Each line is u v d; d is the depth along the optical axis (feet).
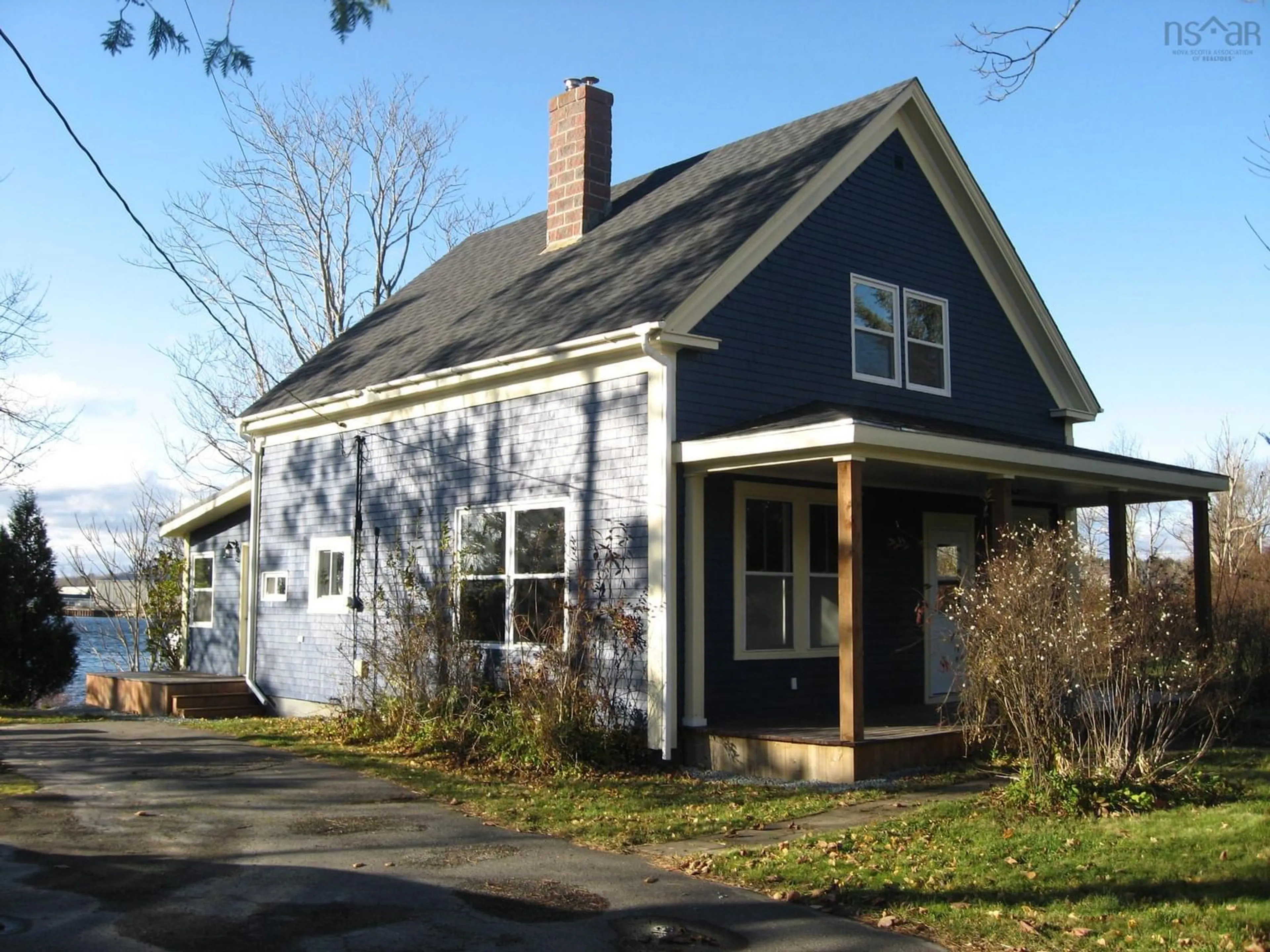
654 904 22.29
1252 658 47.39
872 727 39.24
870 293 47.26
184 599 72.33
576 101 55.36
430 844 27.25
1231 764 35.01
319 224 102.47
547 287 49.78
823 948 19.92
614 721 39.40
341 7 27.30
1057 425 56.18
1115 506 47.09
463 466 47.47
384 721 44.57
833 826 28.66
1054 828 27.22
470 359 46.01
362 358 56.85
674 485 39.04
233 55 27.78
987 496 41.47
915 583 49.34
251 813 30.73
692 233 45.29
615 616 38.91
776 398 42.57
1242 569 66.95
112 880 23.61
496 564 45.37
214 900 22.22
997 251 52.60
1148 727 33.88
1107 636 30.81
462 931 20.57
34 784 34.58
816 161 45.44
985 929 20.67
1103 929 20.52
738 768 37.17
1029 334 54.85
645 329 38.42
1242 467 112.88
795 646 44.11
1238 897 21.75
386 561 50.90
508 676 42.24
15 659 72.49
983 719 35.50
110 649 118.73
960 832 27.17
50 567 75.36
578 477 42.04
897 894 22.61
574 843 27.58
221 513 68.90
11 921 20.67
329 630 54.44
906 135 49.60
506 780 36.01
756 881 23.84
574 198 54.85
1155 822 27.37
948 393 50.19
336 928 20.61
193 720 54.13
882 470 40.81
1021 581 32.22
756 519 43.34
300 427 57.72
